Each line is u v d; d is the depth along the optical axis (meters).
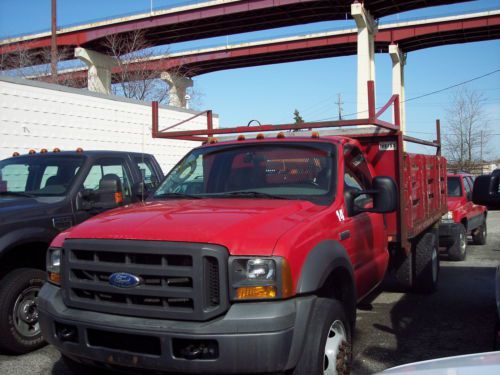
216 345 3.22
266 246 3.43
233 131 5.82
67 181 6.23
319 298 3.82
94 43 36.75
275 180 4.93
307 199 4.54
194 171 5.29
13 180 6.62
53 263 4.05
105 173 6.72
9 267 5.46
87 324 3.52
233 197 4.69
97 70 36.62
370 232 5.19
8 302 5.23
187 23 36.81
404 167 6.41
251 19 36.72
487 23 37.81
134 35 36.62
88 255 3.72
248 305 3.32
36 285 5.50
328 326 3.68
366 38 31.20
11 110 12.44
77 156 6.59
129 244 3.50
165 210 4.11
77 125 14.09
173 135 6.25
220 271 3.31
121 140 15.38
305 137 5.22
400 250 6.74
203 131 6.02
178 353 3.27
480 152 42.62
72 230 4.02
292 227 3.73
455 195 11.77
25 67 30.31
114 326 3.41
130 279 3.46
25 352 5.41
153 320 3.40
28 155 6.91
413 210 6.80
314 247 3.77
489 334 5.88
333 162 4.82
